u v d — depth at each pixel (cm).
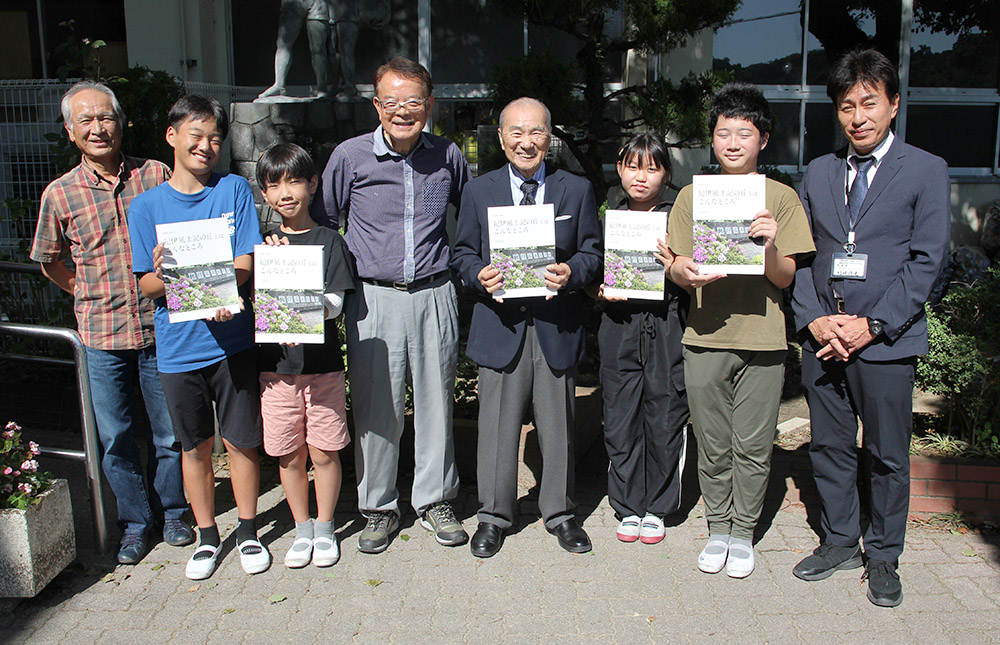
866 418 333
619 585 345
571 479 380
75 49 662
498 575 354
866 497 407
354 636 310
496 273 344
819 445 352
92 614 326
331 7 775
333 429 357
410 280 365
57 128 726
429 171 367
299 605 331
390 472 381
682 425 375
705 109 611
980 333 463
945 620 318
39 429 545
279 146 347
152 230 338
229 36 873
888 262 325
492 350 364
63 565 344
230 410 349
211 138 336
